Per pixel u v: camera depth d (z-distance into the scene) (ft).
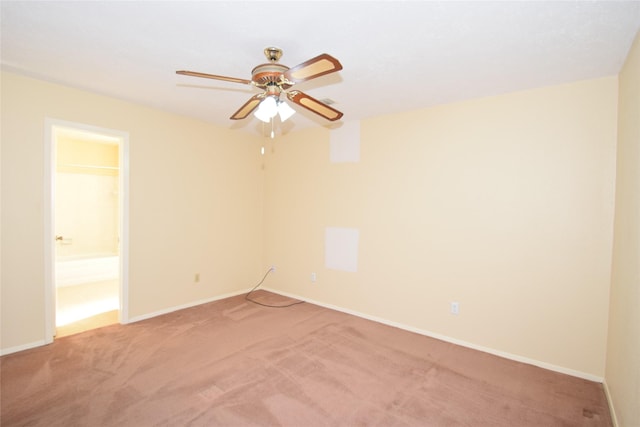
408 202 11.30
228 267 14.90
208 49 7.20
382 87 9.11
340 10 5.59
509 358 9.33
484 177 9.75
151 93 10.23
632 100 6.42
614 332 7.30
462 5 5.39
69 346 9.53
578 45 6.62
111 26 6.31
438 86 9.00
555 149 8.66
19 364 8.41
